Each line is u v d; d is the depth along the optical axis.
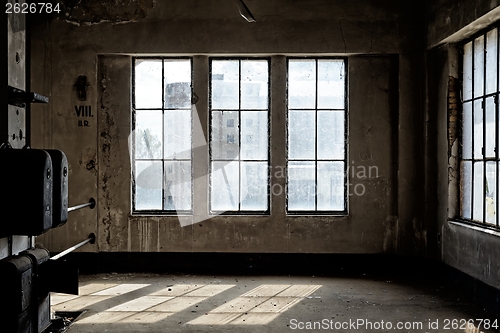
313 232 4.90
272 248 4.90
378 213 4.90
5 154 2.55
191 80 4.96
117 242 4.93
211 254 4.91
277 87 4.89
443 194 4.48
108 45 4.88
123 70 4.93
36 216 2.54
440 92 4.57
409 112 4.86
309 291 4.17
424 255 4.79
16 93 2.62
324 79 4.94
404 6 4.84
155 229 4.92
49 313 3.00
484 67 3.89
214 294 4.06
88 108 4.89
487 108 3.81
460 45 4.36
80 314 3.46
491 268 3.52
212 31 4.86
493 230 3.59
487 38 3.85
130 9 4.88
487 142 3.80
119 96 4.93
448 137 4.38
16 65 2.72
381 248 4.89
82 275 4.77
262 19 4.86
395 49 4.84
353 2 4.85
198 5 4.86
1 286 2.45
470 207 4.12
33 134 4.90
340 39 4.85
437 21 4.42
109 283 4.43
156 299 3.90
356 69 4.92
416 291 4.18
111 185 4.93
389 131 4.91
